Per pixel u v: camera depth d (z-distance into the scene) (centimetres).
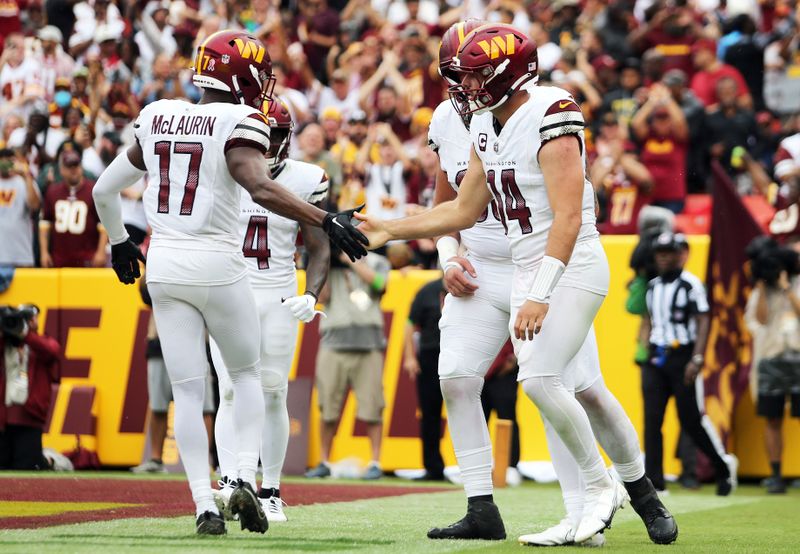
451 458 3641
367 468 3628
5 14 5422
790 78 4769
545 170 1650
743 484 3609
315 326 3816
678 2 4766
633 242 3572
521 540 1728
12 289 3934
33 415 3619
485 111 1681
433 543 1711
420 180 4200
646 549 1712
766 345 3328
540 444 3603
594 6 5034
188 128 1711
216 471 3528
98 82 4691
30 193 3997
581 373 1769
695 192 4312
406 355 3616
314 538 1745
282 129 2106
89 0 5431
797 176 3775
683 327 3070
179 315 1719
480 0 5222
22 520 1969
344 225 1639
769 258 3328
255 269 2136
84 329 3884
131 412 3822
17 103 4797
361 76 4894
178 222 1708
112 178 1808
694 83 4653
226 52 1750
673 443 3516
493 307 1809
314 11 5428
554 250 1628
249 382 1836
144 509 2225
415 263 4097
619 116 4375
